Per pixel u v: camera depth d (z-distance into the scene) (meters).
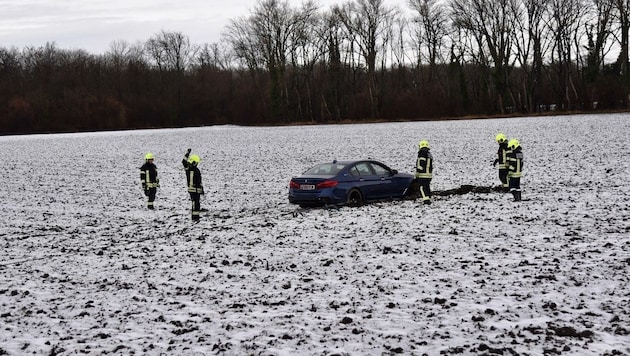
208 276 11.11
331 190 19.00
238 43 103.81
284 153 42.94
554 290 9.14
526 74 88.00
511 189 18.44
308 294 9.68
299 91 104.88
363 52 98.56
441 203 18.80
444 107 91.75
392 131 61.19
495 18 86.75
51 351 7.54
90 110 105.94
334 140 52.97
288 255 12.52
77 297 10.12
